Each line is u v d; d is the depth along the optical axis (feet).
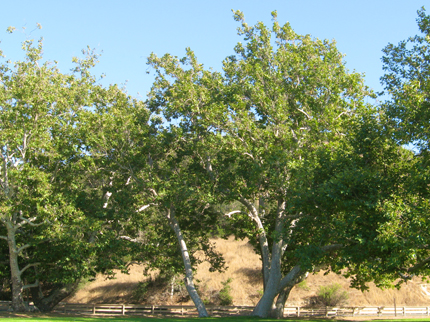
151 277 152.66
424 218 46.93
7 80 86.89
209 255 105.50
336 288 129.49
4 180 85.87
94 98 101.35
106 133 85.40
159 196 81.35
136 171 88.33
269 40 84.58
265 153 74.08
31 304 119.85
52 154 84.79
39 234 89.51
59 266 89.81
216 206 93.91
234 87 83.97
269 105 76.74
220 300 136.36
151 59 97.25
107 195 103.19
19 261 98.43
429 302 128.57
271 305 76.84
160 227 105.60
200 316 80.33
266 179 76.43
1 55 86.94
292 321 68.23
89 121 85.35
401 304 127.24
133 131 87.66
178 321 68.49
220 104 78.18
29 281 99.45
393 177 56.95
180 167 93.09
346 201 53.83
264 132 73.92
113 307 118.52
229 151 75.61
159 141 88.63
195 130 85.20
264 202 92.58
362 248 55.57
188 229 100.58
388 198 52.75
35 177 79.71
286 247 84.28
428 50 69.92
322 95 76.23
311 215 63.21
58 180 91.66
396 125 58.70
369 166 58.90
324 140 72.08
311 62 78.89
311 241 70.44
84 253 86.99
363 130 59.72
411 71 71.67
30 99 80.84
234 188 79.92
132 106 101.76
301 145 75.92
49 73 89.04
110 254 90.02
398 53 73.51
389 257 52.70
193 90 81.61
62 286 105.50
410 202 51.62
